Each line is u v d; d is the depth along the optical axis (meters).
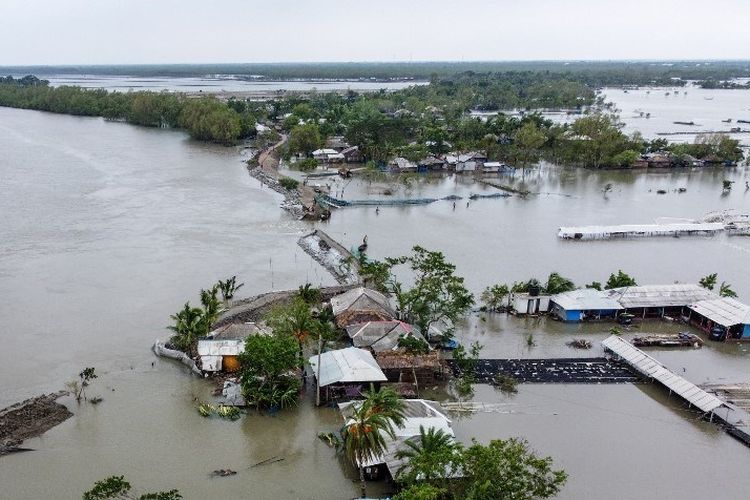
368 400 53.12
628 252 123.75
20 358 72.94
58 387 67.19
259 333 72.81
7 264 103.50
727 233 139.88
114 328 81.44
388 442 54.78
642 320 91.06
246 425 62.03
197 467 55.22
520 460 44.59
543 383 71.75
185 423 61.72
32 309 86.44
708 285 99.38
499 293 91.19
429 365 70.88
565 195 174.75
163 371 71.38
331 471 55.53
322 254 113.06
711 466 57.88
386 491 52.97
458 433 61.59
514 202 164.88
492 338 83.69
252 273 103.19
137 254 110.44
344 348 75.62
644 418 65.44
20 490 51.41
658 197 174.25
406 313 84.88
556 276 95.44
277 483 53.59
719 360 79.50
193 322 75.38
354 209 151.75
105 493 44.16
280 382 66.06
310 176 189.00
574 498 52.50
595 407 67.31
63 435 59.00
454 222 142.00
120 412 63.12
